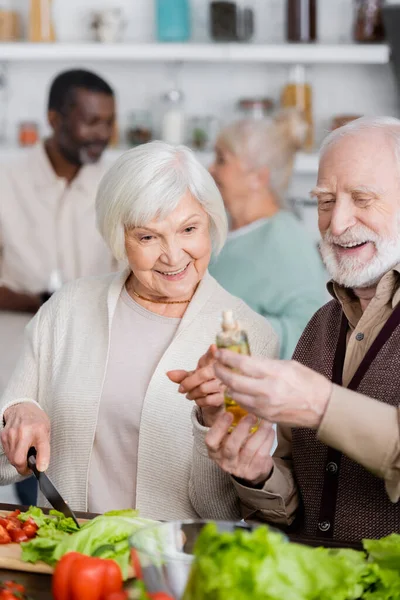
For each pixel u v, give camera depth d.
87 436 2.36
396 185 2.00
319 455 2.04
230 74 5.18
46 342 2.53
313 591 1.32
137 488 2.31
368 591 1.53
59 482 2.38
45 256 4.39
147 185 2.21
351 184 2.01
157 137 5.19
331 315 2.14
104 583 1.53
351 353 2.03
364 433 1.71
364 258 2.01
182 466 2.30
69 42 5.05
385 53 4.92
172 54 4.96
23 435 2.23
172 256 2.25
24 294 4.07
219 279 3.45
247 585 1.26
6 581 1.66
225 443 1.86
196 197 2.27
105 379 2.38
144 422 2.31
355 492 1.96
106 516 1.79
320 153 2.12
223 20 4.92
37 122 5.13
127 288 2.50
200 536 1.31
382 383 1.93
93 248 4.36
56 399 2.41
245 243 3.46
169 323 2.41
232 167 3.58
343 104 5.18
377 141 2.02
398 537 1.63
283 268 3.40
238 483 2.02
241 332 1.73
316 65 5.16
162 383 2.33
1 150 5.03
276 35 5.11
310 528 2.04
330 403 1.71
